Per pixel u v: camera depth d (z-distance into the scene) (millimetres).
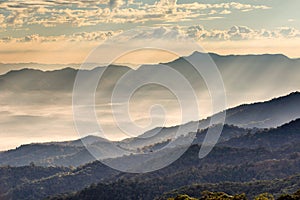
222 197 139375
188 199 139750
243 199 140750
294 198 135500
